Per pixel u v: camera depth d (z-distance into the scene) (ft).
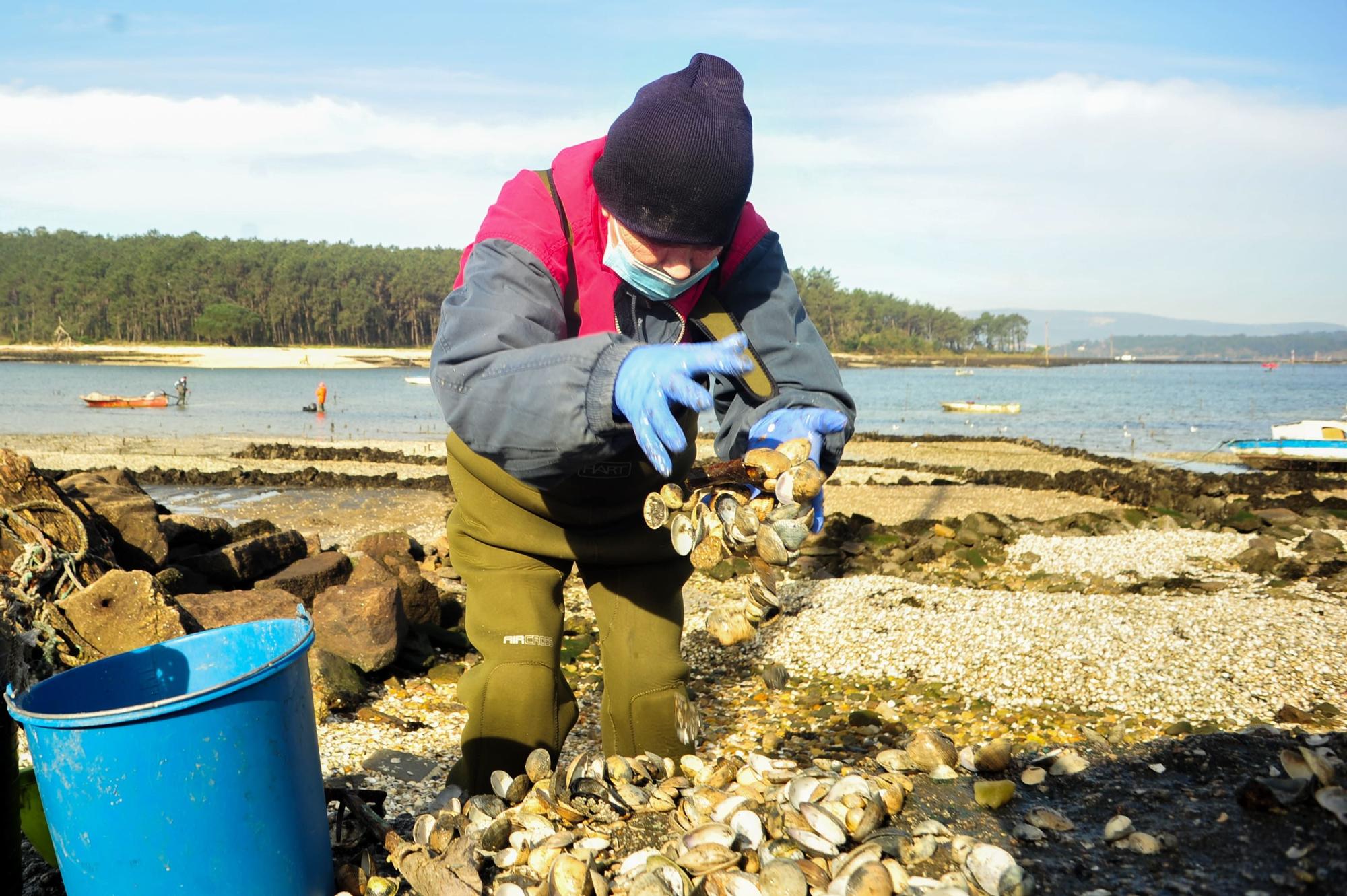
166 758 7.52
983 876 8.70
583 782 10.19
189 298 584.81
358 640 20.20
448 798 10.82
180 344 558.97
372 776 15.17
